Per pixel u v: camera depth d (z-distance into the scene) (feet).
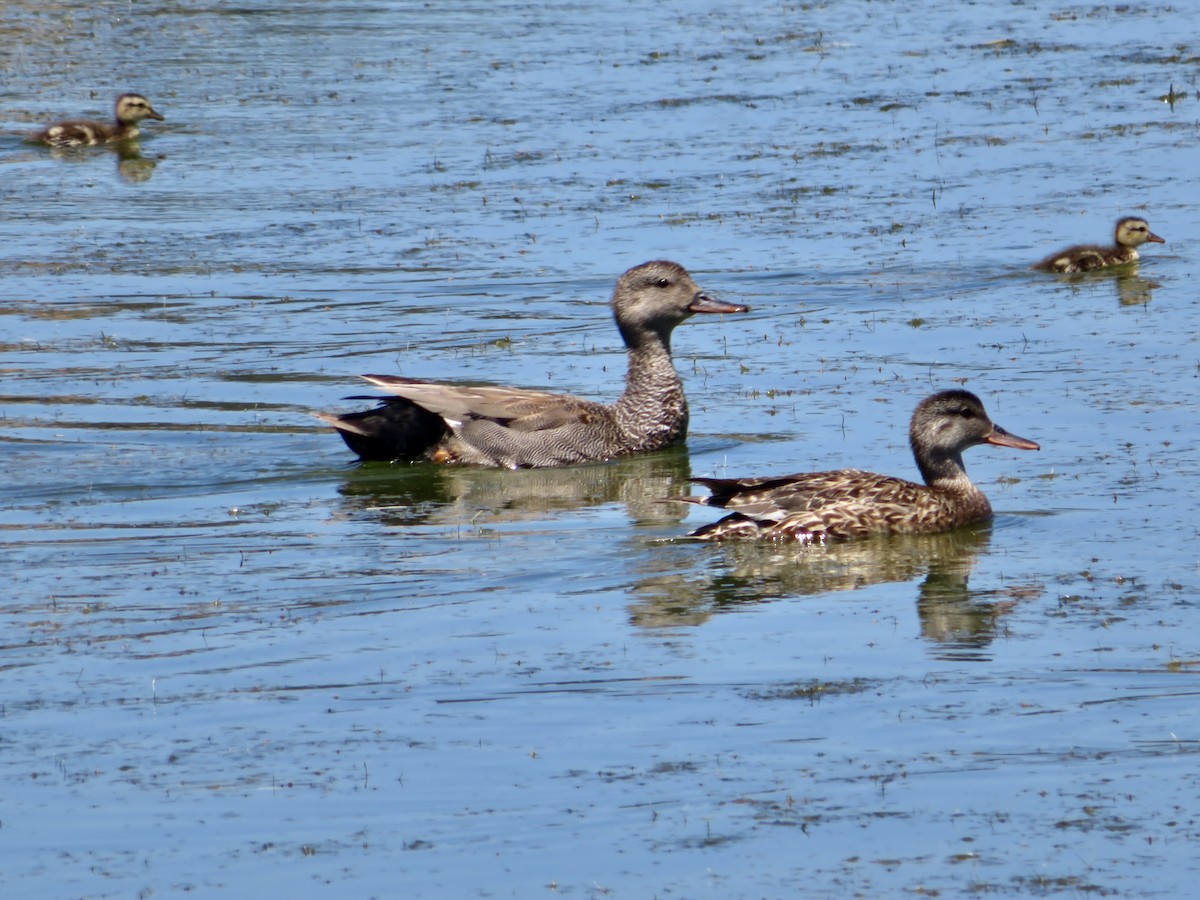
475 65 132.05
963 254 84.43
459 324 76.02
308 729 36.17
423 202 96.32
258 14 154.81
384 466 59.11
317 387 67.51
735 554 48.55
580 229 89.81
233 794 33.22
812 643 41.01
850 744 35.14
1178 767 33.81
